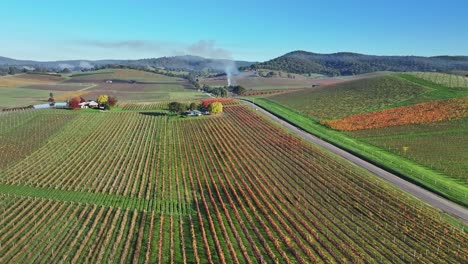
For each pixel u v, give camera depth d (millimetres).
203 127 122812
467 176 72125
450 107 114438
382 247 48219
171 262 45594
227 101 170250
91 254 47844
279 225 55000
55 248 49406
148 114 148125
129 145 103000
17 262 46219
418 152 85938
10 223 56875
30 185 73438
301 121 123562
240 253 47812
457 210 59031
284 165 81750
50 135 111500
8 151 95688
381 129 105375
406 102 127438
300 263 45125
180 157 91250
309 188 68562
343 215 57531
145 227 55094
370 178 71875
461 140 91375
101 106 159500
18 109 160625
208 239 51375
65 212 60344
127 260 46562
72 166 84875
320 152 89000
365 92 150375
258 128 116812
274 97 182000
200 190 69438
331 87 177000
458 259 45469
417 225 53812
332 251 47250
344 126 111312
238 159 87500
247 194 66812
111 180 76000
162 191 69312
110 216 59000
